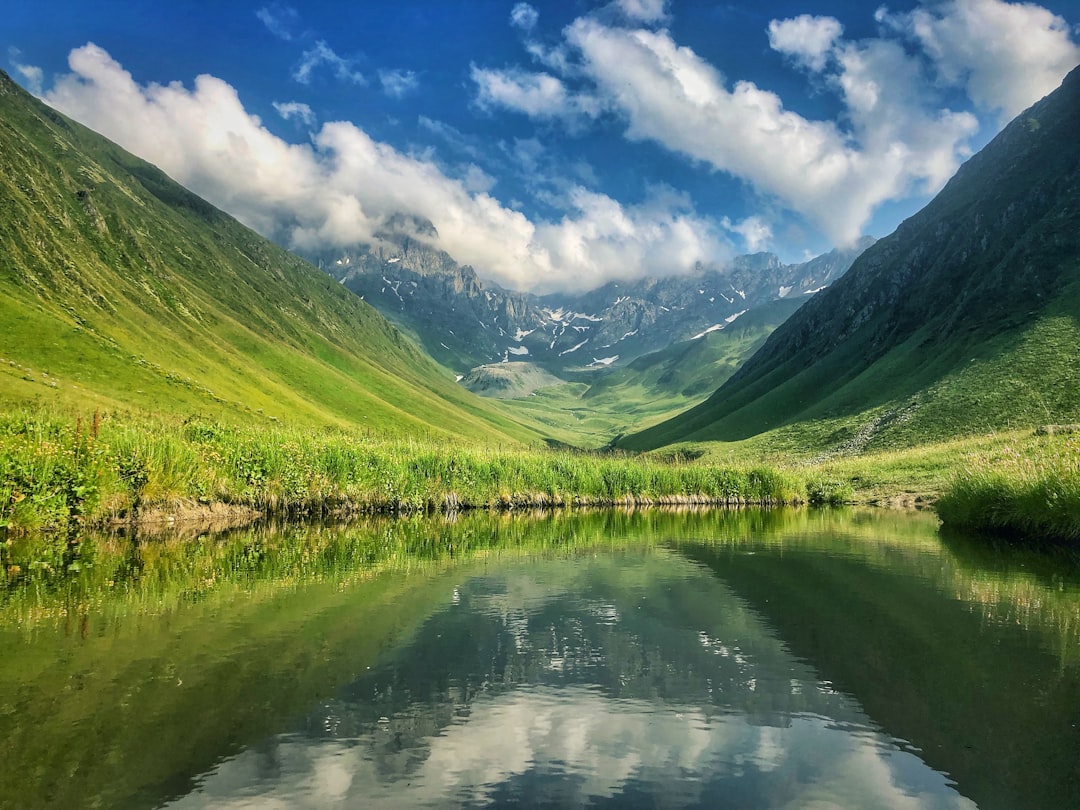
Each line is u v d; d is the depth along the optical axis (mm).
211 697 11320
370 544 31125
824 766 9164
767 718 10797
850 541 33281
